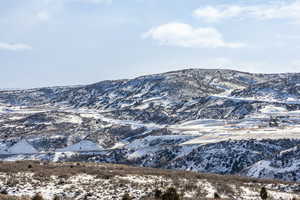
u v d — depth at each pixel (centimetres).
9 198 2441
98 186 3406
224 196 3409
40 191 3128
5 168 4025
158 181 3784
